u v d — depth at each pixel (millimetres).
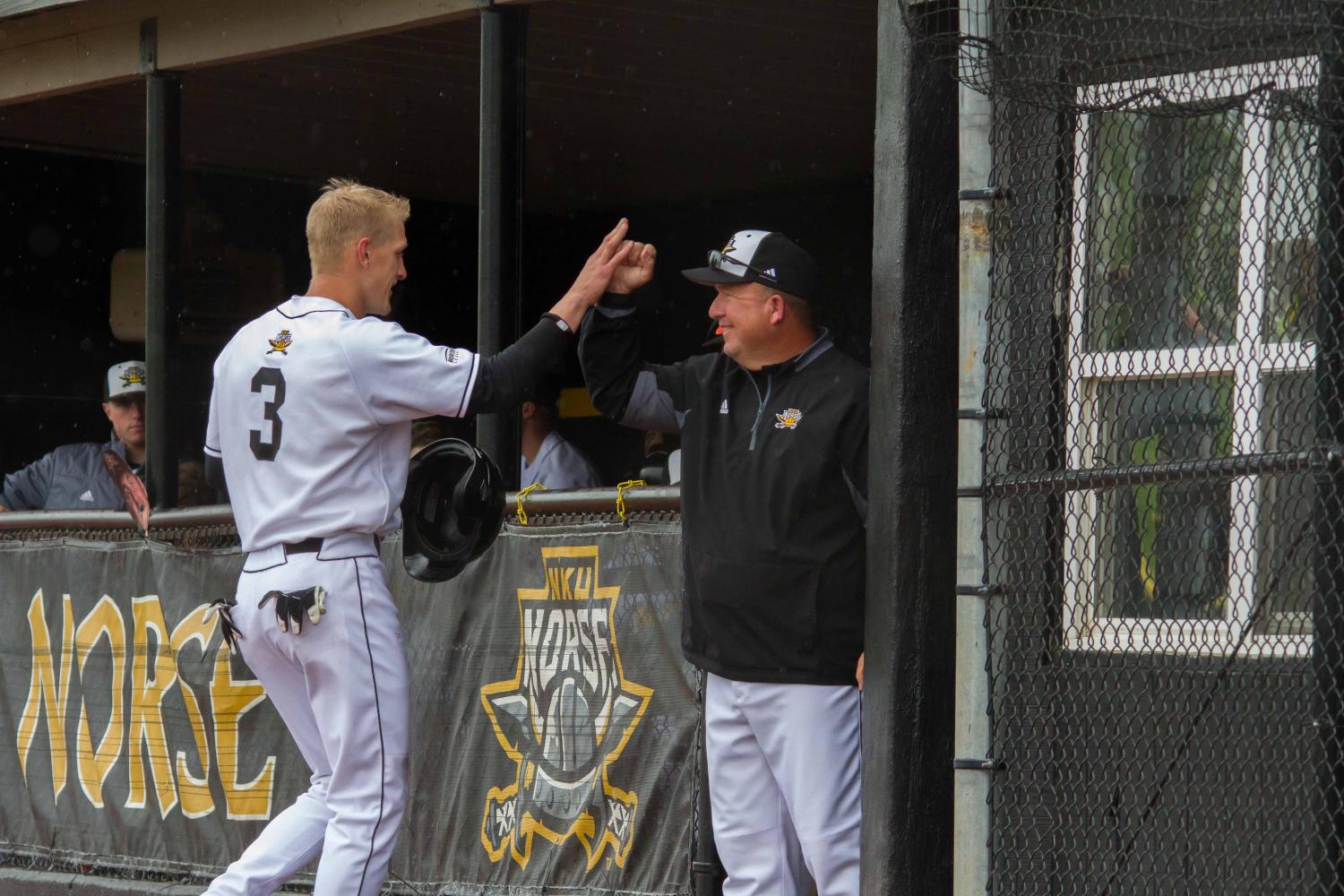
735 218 40531
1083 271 14219
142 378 30266
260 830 21281
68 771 23609
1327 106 12078
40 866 23828
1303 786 12609
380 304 17500
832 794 15328
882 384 15133
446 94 30906
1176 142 13703
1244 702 13023
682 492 16031
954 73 14594
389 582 20172
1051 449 14359
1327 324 12461
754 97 31297
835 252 38719
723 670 15562
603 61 28875
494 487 17391
